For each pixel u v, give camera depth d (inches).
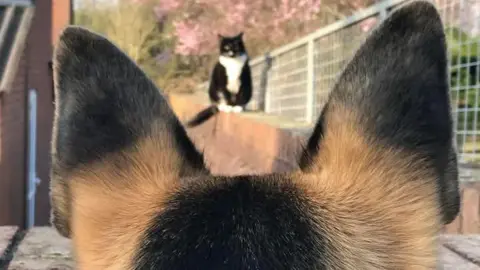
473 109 43.3
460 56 44.9
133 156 10.7
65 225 10.6
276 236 9.5
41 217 87.2
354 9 100.3
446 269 15.9
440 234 10.1
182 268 9.2
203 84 144.3
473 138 43.6
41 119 87.2
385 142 10.4
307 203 10.0
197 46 138.6
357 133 10.7
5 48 62.5
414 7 10.0
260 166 54.7
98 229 10.2
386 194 10.2
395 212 10.1
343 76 10.9
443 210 10.1
